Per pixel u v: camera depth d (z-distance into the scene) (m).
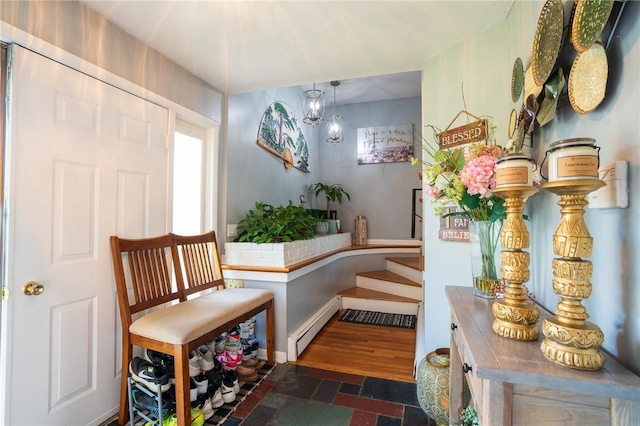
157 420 1.52
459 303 1.17
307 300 2.80
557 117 1.08
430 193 1.32
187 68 2.17
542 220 1.19
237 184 2.73
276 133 3.44
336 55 2.00
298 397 1.86
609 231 0.79
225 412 1.71
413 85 3.99
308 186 4.43
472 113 1.79
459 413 1.34
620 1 0.72
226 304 1.84
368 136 4.60
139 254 1.76
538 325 0.90
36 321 1.32
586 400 0.63
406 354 2.46
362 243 4.43
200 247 2.22
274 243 2.42
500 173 0.91
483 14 1.58
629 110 0.70
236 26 1.69
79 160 1.50
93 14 1.55
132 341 1.58
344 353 2.48
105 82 1.62
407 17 1.61
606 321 0.80
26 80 1.29
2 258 1.23
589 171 0.65
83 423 1.50
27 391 1.29
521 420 0.65
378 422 1.63
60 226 1.42
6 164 1.24
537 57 1.13
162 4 1.50
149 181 1.88
